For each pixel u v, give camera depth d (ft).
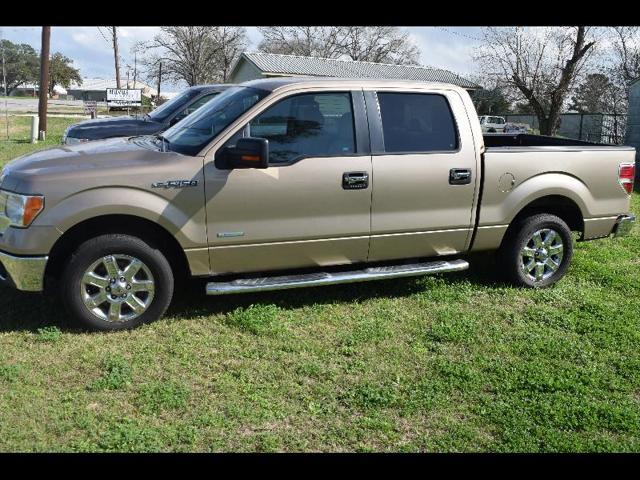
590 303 18.43
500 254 19.53
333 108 16.60
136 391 12.54
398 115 17.34
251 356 14.26
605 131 88.33
